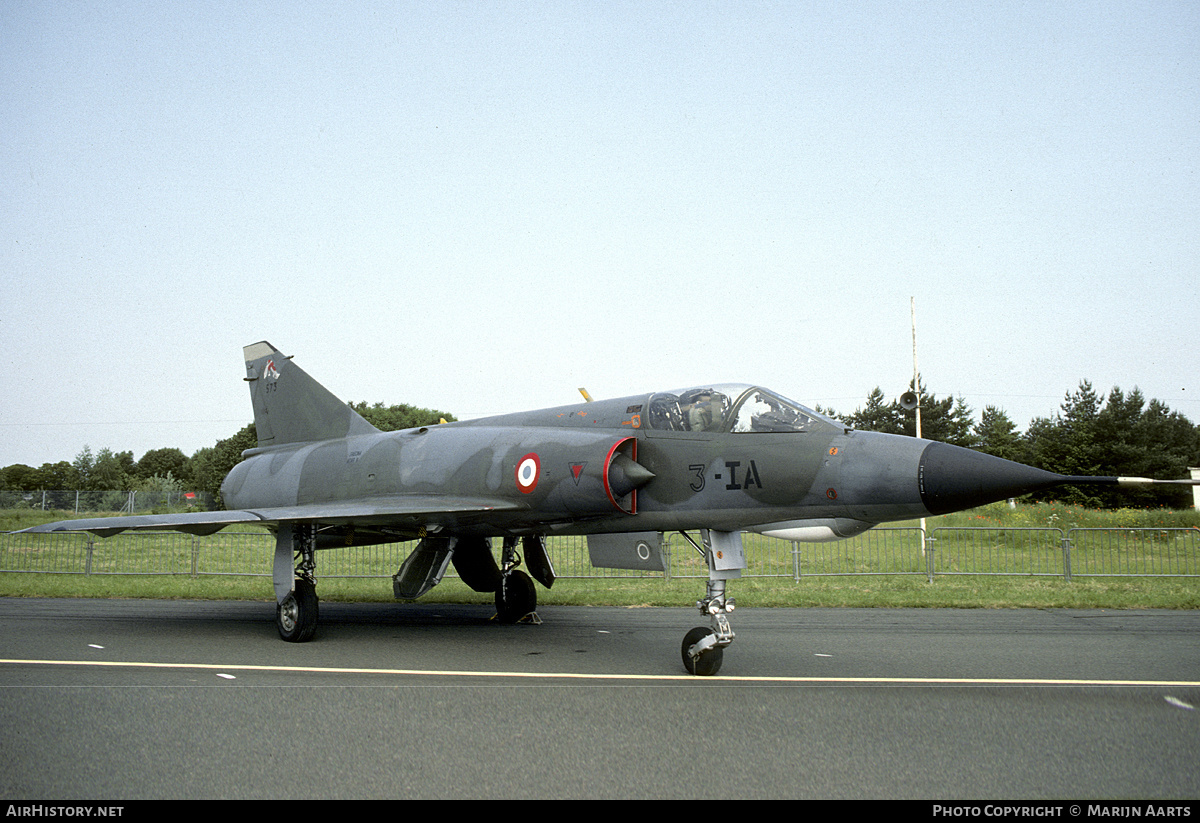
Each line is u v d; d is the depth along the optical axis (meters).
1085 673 6.96
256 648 8.44
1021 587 13.79
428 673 7.02
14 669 7.10
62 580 15.19
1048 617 10.72
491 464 9.43
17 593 13.54
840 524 7.53
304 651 8.26
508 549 10.59
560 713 5.55
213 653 8.08
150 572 16.31
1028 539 16.08
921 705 5.77
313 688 6.32
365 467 11.15
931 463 6.89
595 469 8.25
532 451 9.07
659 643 8.77
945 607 11.86
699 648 6.91
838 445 7.44
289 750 4.70
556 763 4.48
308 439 13.09
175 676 6.80
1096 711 5.60
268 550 19.05
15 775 4.26
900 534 16.80
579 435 8.89
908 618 10.62
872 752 4.66
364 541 11.48
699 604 7.45
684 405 8.50
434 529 10.40
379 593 13.54
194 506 49.44
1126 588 13.59
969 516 23.17
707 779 4.22
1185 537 15.79
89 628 9.80
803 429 7.78
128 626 10.02
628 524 8.70
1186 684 6.46
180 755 4.60
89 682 6.52
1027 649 8.21
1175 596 12.45
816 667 7.29
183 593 13.48
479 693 6.16
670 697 6.03
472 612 11.74
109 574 16.28
